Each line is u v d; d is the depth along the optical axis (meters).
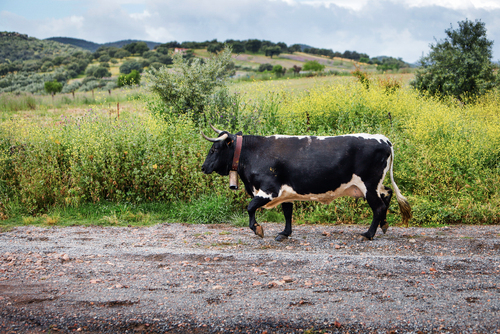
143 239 6.31
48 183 8.48
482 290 4.04
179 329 3.39
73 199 8.13
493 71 17.09
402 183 8.57
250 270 4.74
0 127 10.16
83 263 5.01
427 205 7.52
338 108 11.30
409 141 9.41
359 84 13.73
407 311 3.58
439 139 9.36
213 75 11.69
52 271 4.72
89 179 8.43
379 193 6.10
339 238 6.26
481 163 8.80
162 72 11.45
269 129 10.05
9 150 9.12
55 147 9.03
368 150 5.91
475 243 5.75
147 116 10.41
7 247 5.67
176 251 5.48
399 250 5.57
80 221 7.57
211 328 3.39
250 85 13.25
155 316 3.58
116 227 7.17
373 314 3.54
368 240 6.09
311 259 5.04
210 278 4.48
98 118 10.09
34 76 83.81
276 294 3.99
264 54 130.88
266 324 3.42
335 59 130.25
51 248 5.65
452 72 16.38
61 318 3.57
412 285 4.20
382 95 12.20
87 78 75.06
